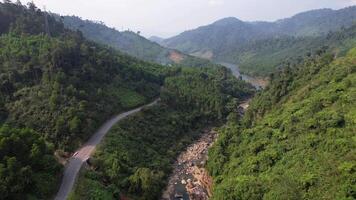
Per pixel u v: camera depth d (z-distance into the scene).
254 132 97.19
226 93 181.25
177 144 120.81
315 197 59.38
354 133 69.12
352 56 109.88
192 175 101.19
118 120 112.94
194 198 88.38
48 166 72.31
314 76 110.94
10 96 102.50
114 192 75.56
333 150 67.38
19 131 72.62
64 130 91.75
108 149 91.88
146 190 82.56
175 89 164.00
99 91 117.69
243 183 73.50
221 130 126.62
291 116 88.38
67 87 105.94
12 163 62.41
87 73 122.19
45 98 100.75
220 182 87.94
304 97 100.25
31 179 65.50
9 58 116.12
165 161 104.81
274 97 117.19
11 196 60.12
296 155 73.19
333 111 78.94
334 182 59.53
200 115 147.62
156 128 121.62
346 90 85.94
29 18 165.38
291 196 60.97
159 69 190.12
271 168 76.31
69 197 67.06
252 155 85.94
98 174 79.75
